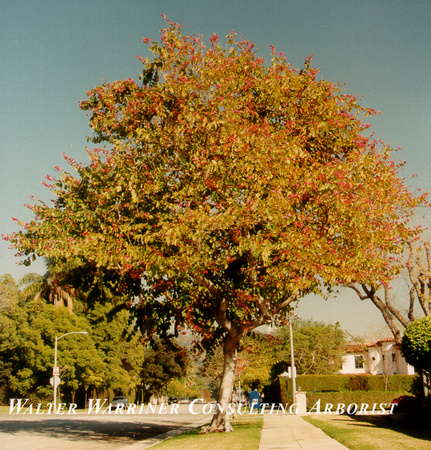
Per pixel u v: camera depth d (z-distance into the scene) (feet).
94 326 182.70
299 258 49.85
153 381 252.62
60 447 53.16
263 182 51.24
